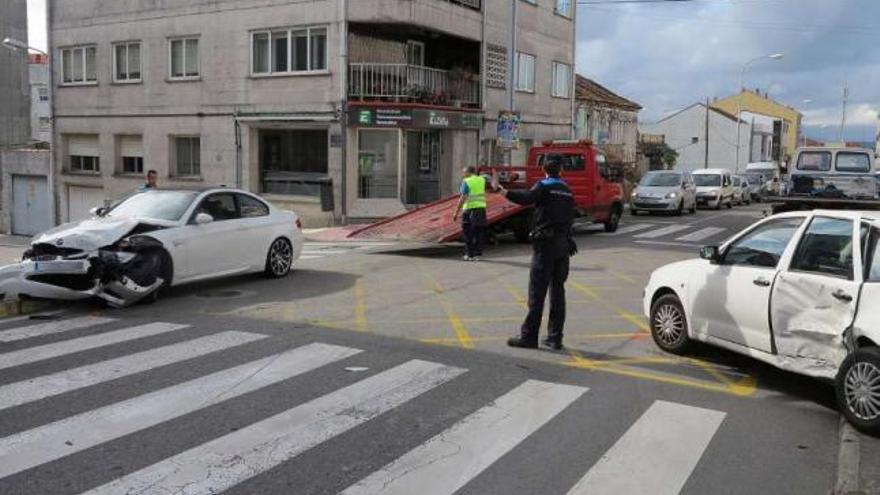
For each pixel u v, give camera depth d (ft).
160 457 16.62
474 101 91.09
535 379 23.06
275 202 83.41
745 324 23.15
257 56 82.79
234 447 17.25
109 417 19.11
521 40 99.96
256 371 23.35
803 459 17.26
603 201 70.23
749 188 133.08
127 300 33.30
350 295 37.40
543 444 17.79
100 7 94.63
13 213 109.81
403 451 17.20
